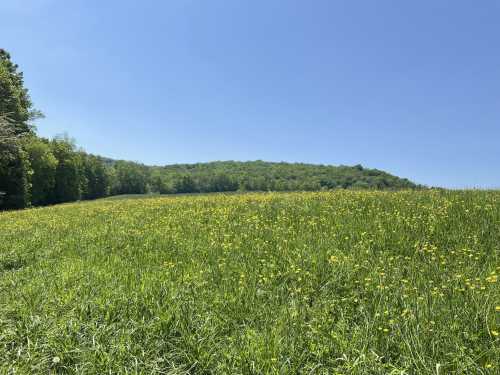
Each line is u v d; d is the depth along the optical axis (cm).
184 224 1266
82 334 493
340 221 1002
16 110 5131
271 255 758
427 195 1399
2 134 4431
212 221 1277
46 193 7544
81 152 10956
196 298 568
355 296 544
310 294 580
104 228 1346
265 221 1178
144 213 1728
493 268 582
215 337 470
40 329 511
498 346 378
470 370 353
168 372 416
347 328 455
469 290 489
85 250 1016
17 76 5766
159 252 898
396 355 400
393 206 1166
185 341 458
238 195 2259
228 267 714
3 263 966
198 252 859
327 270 646
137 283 645
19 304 597
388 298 508
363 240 798
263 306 529
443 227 848
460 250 676
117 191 14012
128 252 930
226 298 564
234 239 935
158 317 502
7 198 5028
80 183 9406
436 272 590
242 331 473
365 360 380
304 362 409
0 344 486
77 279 713
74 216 1994
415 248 725
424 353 380
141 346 454
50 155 7081
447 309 452
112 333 494
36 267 890
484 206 1008
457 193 1391
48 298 617
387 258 683
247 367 397
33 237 1322
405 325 426
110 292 602
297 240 850
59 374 434
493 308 440
